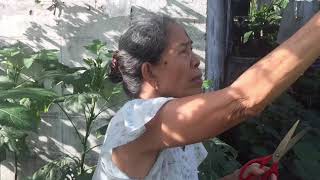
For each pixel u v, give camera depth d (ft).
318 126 14.70
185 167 4.91
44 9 12.42
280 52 3.75
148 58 4.54
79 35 12.39
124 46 4.71
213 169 10.05
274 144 13.57
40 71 12.03
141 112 4.28
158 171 4.50
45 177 10.77
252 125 13.82
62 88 12.34
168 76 4.54
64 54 12.50
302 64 3.68
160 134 4.16
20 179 12.96
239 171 5.72
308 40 3.68
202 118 3.89
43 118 12.67
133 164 4.43
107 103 12.21
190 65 4.58
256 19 24.17
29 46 12.58
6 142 10.57
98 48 10.98
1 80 11.24
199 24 12.22
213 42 15.14
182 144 4.08
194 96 4.06
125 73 4.75
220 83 17.78
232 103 3.80
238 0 25.44
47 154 12.85
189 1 12.14
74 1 12.30
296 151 12.77
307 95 17.47
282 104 14.99
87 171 11.97
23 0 12.44
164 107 4.16
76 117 12.52
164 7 12.13
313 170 12.48
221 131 3.93
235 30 24.68
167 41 4.51
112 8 12.16
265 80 3.73
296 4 19.15
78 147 12.72
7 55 11.20
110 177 4.54
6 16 12.53
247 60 20.95
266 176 5.45
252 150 13.43
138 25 4.64
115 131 4.53
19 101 10.25
